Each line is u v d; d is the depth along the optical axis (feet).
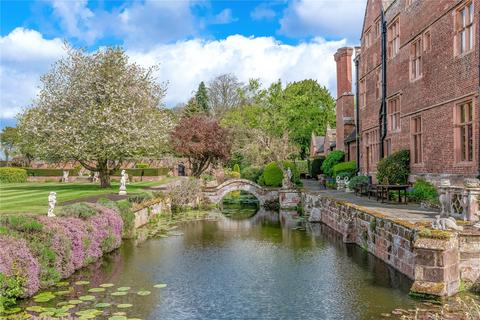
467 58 45.98
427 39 56.65
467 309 25.00
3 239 29.76
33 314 26.07
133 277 36.01
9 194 74.38
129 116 83.46
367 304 28.32
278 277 35.88
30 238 32.42
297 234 58.44
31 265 29.99
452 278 28.40
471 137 46.73
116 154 83.61
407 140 63.05
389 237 37.78
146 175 136.87
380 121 75.66
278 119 136.15
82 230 39.27
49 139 81.87
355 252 45.24
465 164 46.93
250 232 60.75
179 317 26.66
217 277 36.17
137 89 87.35
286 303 29.22
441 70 51.96
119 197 65.98
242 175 136.36
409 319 24.89
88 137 81.10
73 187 94.38
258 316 26.84
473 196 34.35
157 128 88.89
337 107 112.88
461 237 29.22
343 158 107.34
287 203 95.20
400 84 65.77
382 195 56.03
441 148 52.26
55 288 32.45
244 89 192.34
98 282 34.30
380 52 76.59
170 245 50.78
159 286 33.30
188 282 34.53
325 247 48.60
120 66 87.35
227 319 26.40
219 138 113.70
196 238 55.77
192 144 109.50
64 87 85.35
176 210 91.15
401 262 34.76
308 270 38.01
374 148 81.41
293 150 132.46
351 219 50.90
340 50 109.40
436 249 27.78
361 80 89.97
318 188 96.27
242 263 41.16
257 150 127.24
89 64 85.61
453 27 48.83
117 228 48.49
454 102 48.98
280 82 138.51
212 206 100.83
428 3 55.31
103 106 83.56
